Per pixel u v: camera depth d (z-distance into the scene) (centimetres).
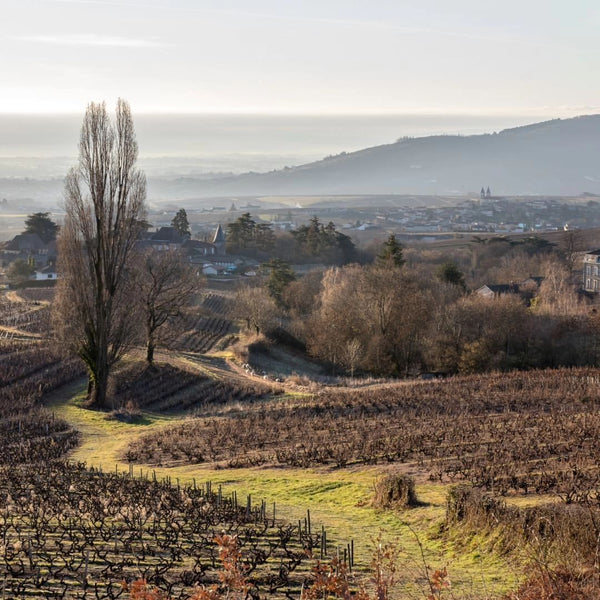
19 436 4709
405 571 2102
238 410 5903
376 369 9088
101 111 5566
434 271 13350
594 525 1941
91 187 5600
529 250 17412
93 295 5788
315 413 5472
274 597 1873
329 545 2383
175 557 2241
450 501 2495
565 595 1535
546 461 3388
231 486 3456
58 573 2080
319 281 13125
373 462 3731
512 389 6088
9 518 2744
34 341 7981
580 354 8694
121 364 7250
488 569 2070
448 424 4597
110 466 4047
